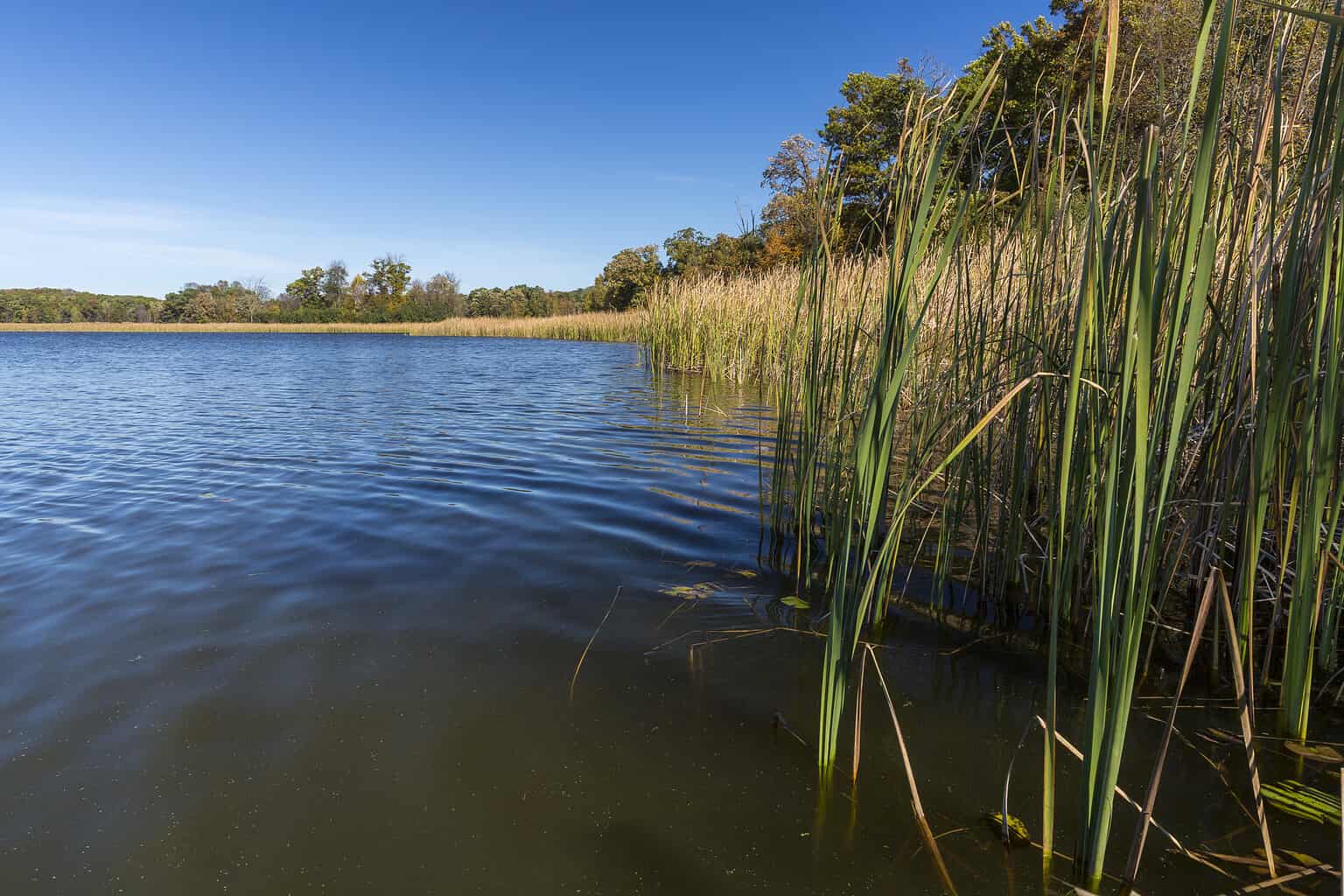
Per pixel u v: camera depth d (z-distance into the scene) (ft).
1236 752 5.39
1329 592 6.13
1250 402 5.99
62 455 16.51
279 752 5.43
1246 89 5.62
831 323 9.14
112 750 5.42
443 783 5.12
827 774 5.23
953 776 5.23
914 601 8.36
